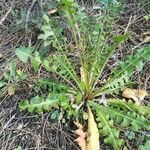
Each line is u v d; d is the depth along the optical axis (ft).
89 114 1.53
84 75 1.58
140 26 1.90
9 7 2.00
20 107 1.51
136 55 1.58
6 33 1.89
